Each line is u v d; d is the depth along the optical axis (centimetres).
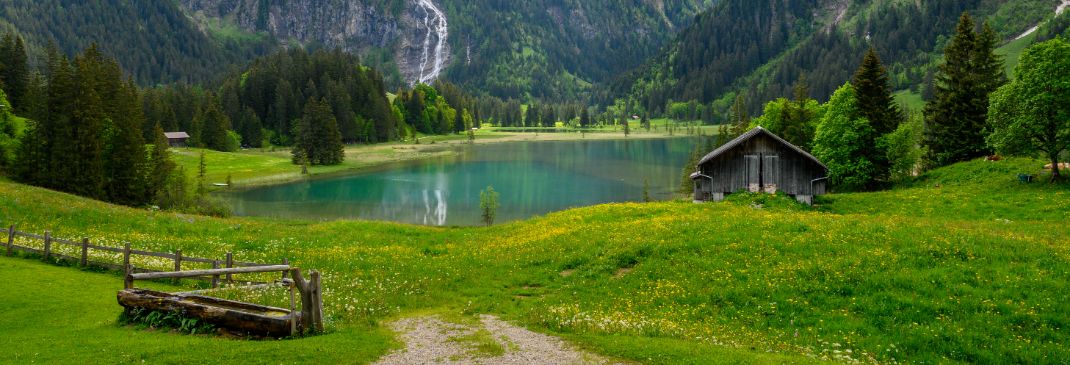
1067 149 4612
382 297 2244
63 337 1555
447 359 1446
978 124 6303
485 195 7612
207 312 1620
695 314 2003
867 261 2288
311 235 4078
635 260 2730
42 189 5188
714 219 3369
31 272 2512
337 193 10738
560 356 1472
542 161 16888
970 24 6594
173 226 4122
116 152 7925
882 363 1534
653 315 2003
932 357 1570
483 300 2320
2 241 3111
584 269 2731
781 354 1509
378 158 17500
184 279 2517
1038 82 4622
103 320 1800
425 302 2266
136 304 1738
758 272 2311
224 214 7956
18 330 1664
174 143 16575
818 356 1539
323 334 1633
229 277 2358
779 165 5744
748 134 5719
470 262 3091
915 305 1878
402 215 8494
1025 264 2148
